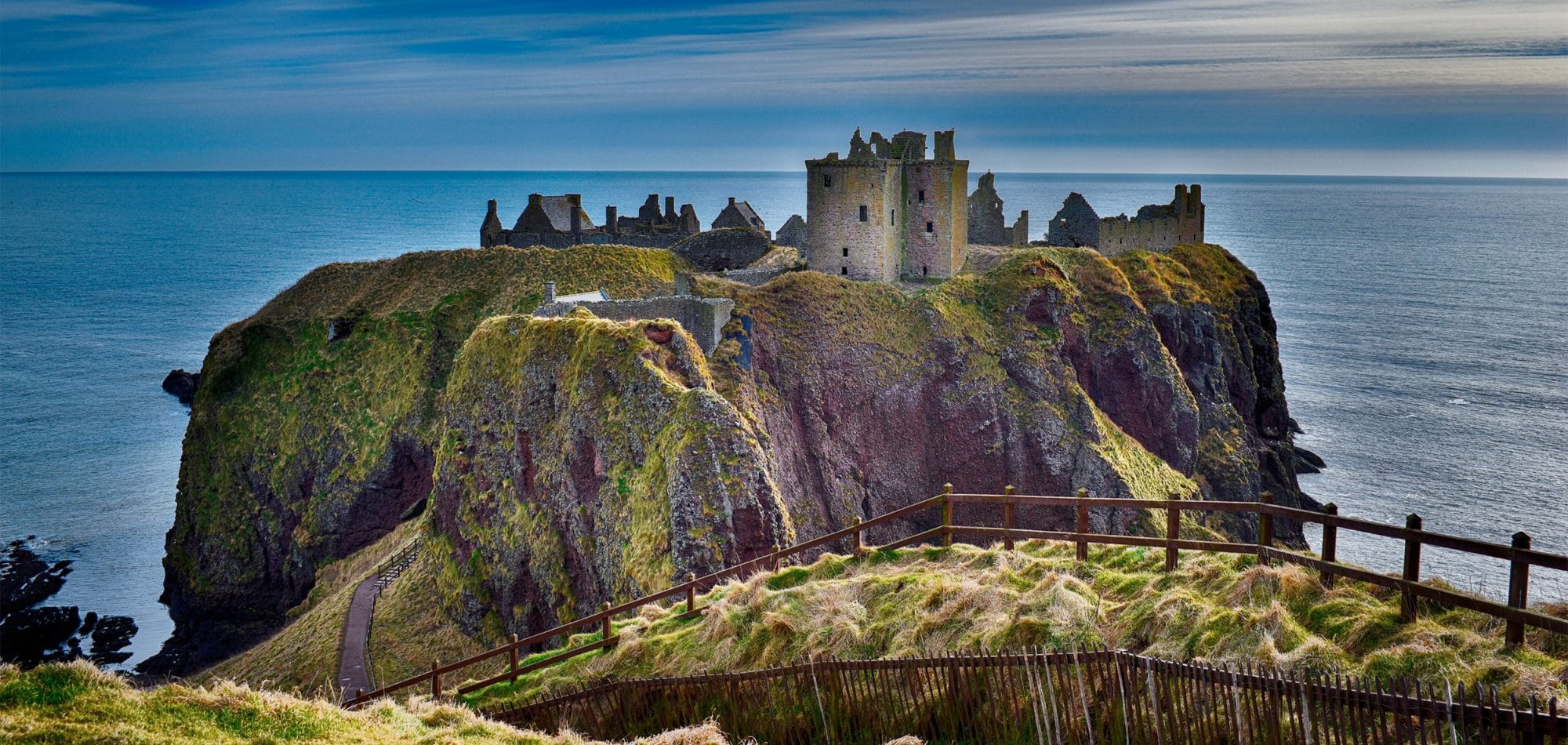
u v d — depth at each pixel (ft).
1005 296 381.40
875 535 333.42
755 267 404.77
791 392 328.49
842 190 386.73
